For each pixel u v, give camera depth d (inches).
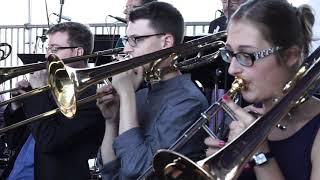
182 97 75.2
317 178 55.1
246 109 61.5
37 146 94.2
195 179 47.3
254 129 48.2
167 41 81.7
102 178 85.1
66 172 92.1
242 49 57.7
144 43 81.2
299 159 57.7
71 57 95.7
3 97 129.2
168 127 73.2
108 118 84.4
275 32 57.3
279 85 57.9
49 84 79.3
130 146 73.0
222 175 44.9
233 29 59.0
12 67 96.1
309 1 121.2
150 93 80.2
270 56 57.3
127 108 75.1
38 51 213.8
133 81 77.4
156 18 81.2
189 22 209.9
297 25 59.9
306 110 59.0
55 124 91.2
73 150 93.1
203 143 73.4
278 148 59.3
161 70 78.4
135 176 72.4
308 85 49.4
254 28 57.3
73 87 74.9
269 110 49.5
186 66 83.8
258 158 55.6
